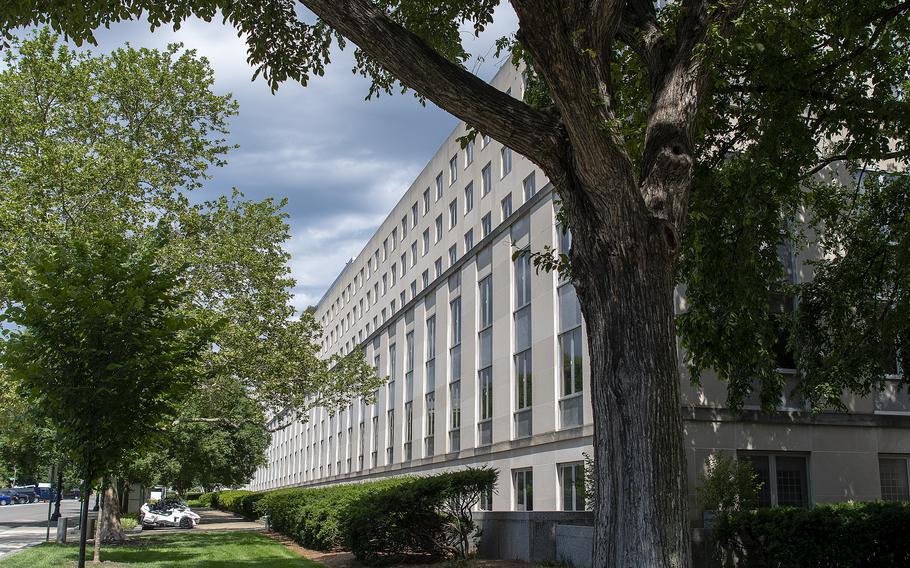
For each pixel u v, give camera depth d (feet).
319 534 67.10
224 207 78.33
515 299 83.87
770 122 38.34
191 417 79.46
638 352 23.93
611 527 23.49
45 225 58.70
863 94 39.63
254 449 148.15
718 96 39.83
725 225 39.81
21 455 133.08
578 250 25.81
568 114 23.82
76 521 125.39
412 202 134.51
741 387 43.83
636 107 40.24
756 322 39.40
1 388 57.21
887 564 36.11
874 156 39.32
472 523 53.93
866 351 43.93
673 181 25.52
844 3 36.60
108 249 40.11
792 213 47.26
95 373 36.47
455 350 102.32
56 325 35.88
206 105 81.25
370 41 24.48
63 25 33.12
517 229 84.12
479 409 91.71
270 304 76.59
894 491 56.39
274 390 78.59
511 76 88.63
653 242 24.61
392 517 52.34
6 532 95.86
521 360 80.84
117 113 78.38
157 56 79.15
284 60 35.63
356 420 157.28
